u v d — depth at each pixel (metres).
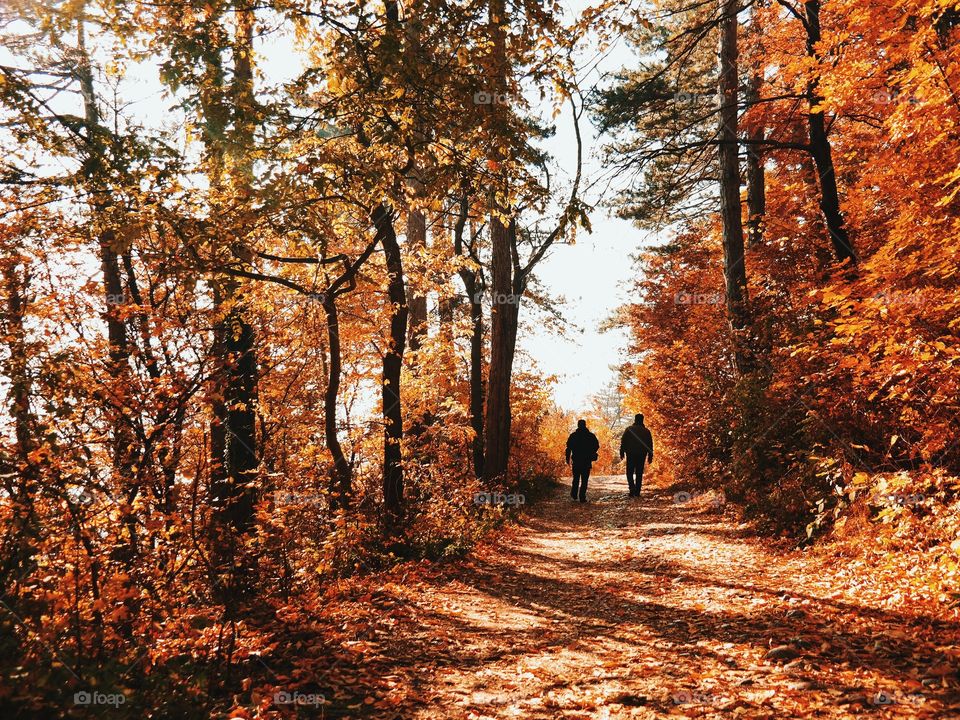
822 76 9.06
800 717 4.04
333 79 8.06
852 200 12.31
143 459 5.48
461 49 7.82
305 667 5.15
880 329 7.23
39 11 7.47
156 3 7.47
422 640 6.15
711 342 18.08
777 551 9.16
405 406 15.21
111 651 4.50
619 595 7.90
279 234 7.86
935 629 5.25
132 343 5.93
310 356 11.20
